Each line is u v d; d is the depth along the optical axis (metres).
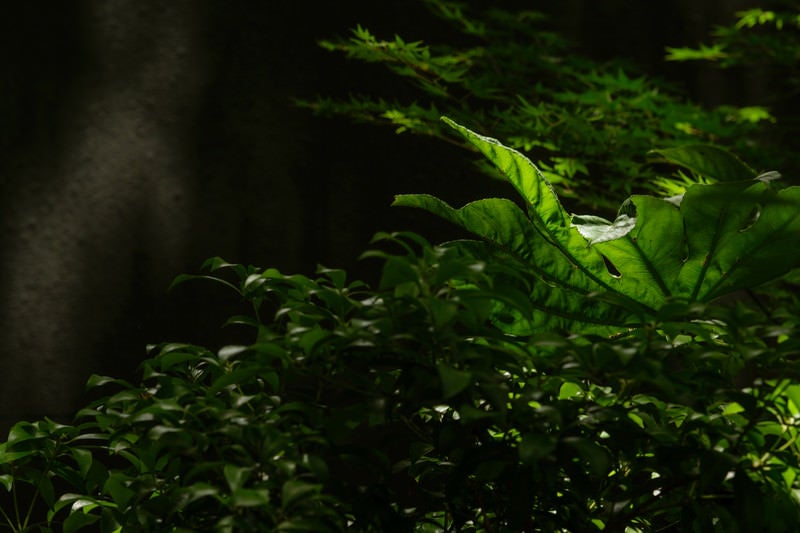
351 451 1.87
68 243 7.11
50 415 6.91
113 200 7.19
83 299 7.06
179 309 7.11
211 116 7.33
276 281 2.08
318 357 1.85
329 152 7.39
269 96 7.39
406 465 2.12
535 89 5.13
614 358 1.75
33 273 7.06
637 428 1.86
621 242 2.32
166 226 7.19
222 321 7.12
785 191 2.16
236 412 1.75
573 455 1.79
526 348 2.12
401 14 7.59
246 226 7.25
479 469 1.84
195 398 1.85
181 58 7.37
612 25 7.79
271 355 1.89
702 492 1.84
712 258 2.32
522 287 2.23
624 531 2.16
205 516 1.87
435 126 5.00
